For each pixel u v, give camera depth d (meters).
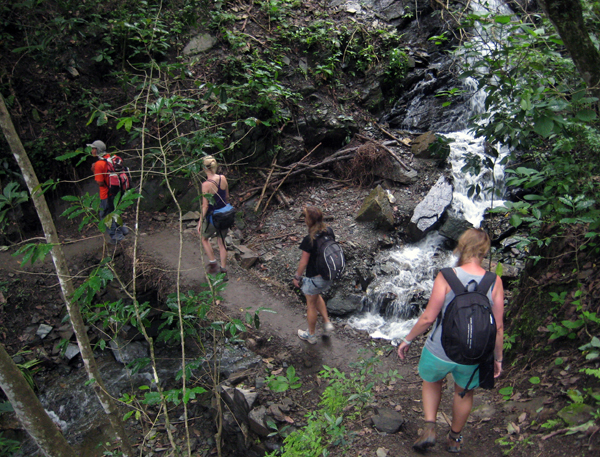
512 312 5.14
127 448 4.06
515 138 4.40
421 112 10.06
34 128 8.37
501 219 7.70
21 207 8.11
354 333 6.05
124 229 7.41
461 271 3.01
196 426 5.66
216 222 6.31
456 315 2.86
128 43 9.20
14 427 5.97
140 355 6.91
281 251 7.65
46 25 8.52
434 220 7.63
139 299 7.05
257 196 8.74
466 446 3.43
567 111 4.20
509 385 4.03
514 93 4.14
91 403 6.27
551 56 4.14
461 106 9.87
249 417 4.62
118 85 9.11
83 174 8.63
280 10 10.46
